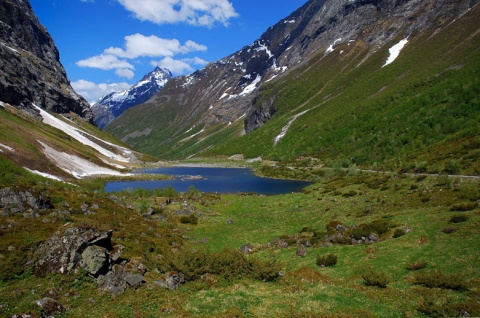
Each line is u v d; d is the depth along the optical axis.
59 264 21.95
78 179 89.31
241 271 25.06
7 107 131.25
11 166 46.12
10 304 18.14
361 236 33.88
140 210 51.12
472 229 26.91
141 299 20.20
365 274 22.48
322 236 37.19
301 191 78.88
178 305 19.50
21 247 23.33
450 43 183.38
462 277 20.78
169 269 24.89
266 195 79.38
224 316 17.56
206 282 23.31
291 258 31.91
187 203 61.25
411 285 21.34
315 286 22.17
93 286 21.06
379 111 147.12
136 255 28.72
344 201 56.41
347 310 17.72
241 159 196.88
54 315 17.83
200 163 197.75
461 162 60.62
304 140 170.00
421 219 33.97
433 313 16.78
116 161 158.00
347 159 111.88
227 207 61.91
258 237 41.88
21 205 31.00
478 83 101.62
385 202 48.25
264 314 17.89
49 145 105.00
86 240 22.94
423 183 54.09
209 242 40.50
